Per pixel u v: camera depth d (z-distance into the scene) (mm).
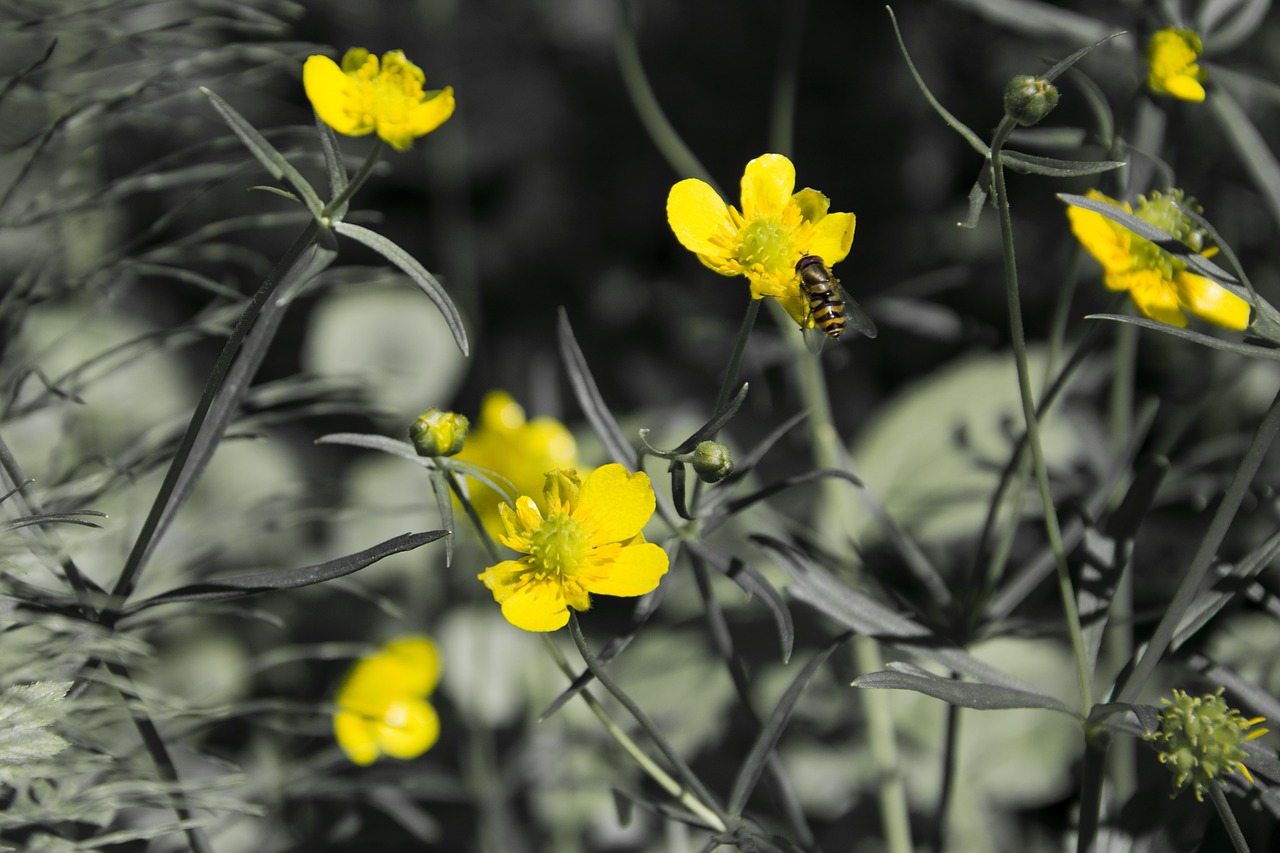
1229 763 425
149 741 448
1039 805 620
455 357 855
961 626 479
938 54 963
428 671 531
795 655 622
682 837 540
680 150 598
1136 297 451
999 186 424
